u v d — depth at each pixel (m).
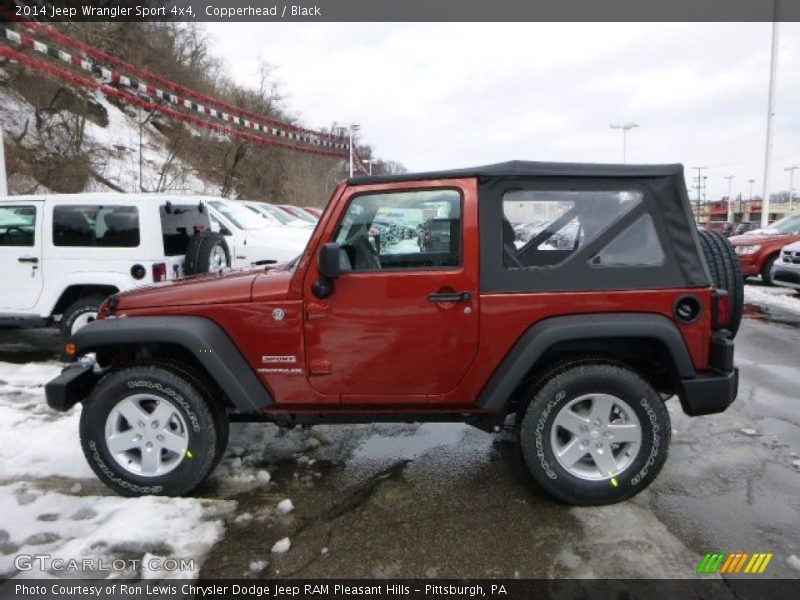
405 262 3.23
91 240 6.03
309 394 3.30
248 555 2.79
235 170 28.09
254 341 3.27
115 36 23.86
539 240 3.19
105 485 3.46
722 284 3.48
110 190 19.02
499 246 3.16
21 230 6.12
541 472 3.17
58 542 2.89
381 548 2.85
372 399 3.29
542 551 2.81
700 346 3.16
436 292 3.16
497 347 3.17
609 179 3.18
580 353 3.34
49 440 4.01
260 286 3.30
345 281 3.19
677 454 3.89
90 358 3.67
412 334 3.19
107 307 3.48
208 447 3.28
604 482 3.17
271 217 10.96
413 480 3.57
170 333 3.19
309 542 2.90
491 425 3.42
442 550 2.83
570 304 3.13
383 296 3.18
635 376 3.14
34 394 5.07
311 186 34.19
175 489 3.29
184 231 6.55
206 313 3.30
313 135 29.55
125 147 21.88
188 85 28.59
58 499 3.30
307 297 3.22
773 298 10.51
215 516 3.13
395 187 3.20
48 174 16.95
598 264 3.17
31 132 17.44
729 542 2.86
